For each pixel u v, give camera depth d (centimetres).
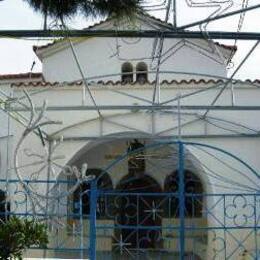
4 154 1653
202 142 1439
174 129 1449
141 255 1577
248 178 1421
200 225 1708
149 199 1819
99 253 1641
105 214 1784
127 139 1558
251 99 1452
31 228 800
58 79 1952
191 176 1773
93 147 1695
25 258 1041
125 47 1914
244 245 1374
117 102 1461
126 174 1809
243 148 1436
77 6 645
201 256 1541
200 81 1455
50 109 1280
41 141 1337
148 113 1455
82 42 1944
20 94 1452
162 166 1803
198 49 1767
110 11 657
